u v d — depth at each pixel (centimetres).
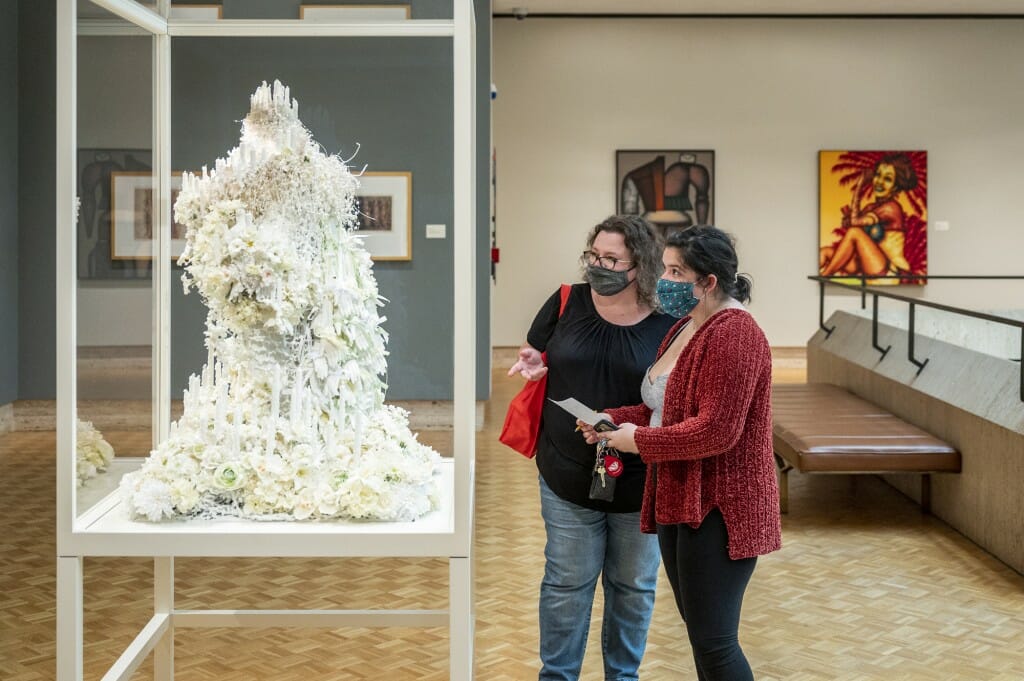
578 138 1441
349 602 483
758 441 271
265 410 278
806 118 1438
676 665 406
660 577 528
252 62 282
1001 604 483
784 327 1456
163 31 282
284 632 442
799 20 1429
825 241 1442
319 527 263
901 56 1430
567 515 321
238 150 280
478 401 934
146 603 478
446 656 414
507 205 1447
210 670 397
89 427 266
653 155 1440
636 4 1380
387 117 275
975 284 1448
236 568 535
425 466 277
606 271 308
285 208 278
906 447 611
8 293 909
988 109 1436
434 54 272
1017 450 534
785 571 535
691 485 267
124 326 283
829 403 770
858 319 899
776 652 420
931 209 1445
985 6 1385
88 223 263
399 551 262
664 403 282
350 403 276
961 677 394
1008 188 1444
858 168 1438
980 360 625
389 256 274
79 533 261
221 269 274
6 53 907
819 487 739
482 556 556
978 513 584
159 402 304
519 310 1459
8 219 909
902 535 608
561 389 320
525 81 1436
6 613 456
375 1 272
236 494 272
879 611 472
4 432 913
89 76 263
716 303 279
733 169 1444
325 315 275
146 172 288
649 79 1435
